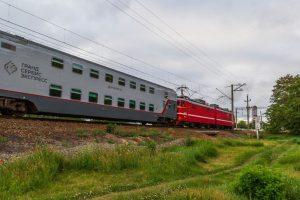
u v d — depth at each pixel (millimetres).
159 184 14984
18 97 21641
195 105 48000
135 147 19297
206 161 22328
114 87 30578
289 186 12602
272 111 73438
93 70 28141
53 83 24266
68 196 12141
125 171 16578
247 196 12234
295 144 42312
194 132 38719
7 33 21203
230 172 19078
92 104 27938
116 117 30875
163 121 39719
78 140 20938
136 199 11945
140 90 34500
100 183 14328
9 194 11891
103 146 18609
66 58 25453
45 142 18688
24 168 13594
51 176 13969
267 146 35250
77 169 15883
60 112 24969
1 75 20531
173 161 18297
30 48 22531
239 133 63188
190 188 12617
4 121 19734
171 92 41156
